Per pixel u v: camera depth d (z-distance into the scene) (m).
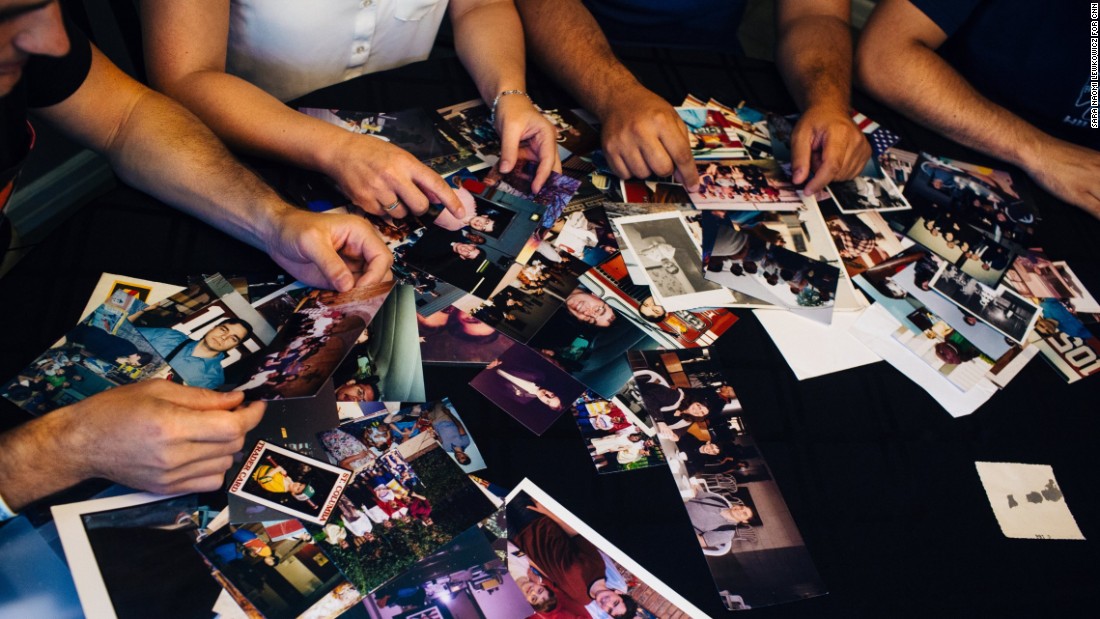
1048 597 0.97
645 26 1.87
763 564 0.92
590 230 1.24
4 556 0.79
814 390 1.12
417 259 1.14
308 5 1.38
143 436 0.81
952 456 1.09
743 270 1.24
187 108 1.22
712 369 1.10
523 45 1.51
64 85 1.08
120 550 0.81
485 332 1.07
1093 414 1.19
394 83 1.40
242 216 1.08
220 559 0.82
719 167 1.41
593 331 1.11
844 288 1.26
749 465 1.01
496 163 1.31
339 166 1.16
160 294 1.03
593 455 0.97
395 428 0.95
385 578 0.83
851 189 1.43
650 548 0.90
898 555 0.97
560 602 0.84
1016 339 1.26
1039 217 1.51
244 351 0.99
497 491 0.92
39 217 2.03
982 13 1.80
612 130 1.35
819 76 1.58
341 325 1.03
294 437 0.92
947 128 1.63
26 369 0.93
